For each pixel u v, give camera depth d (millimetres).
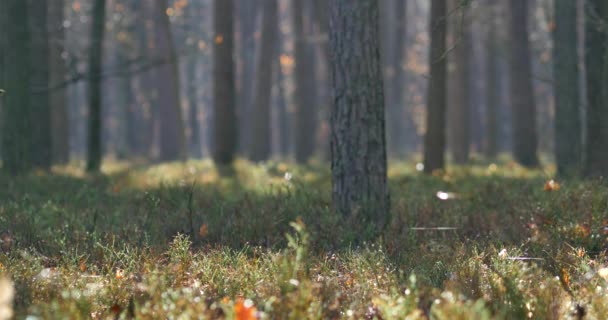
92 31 21641
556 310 5504
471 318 4727
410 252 8188
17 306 5789
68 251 7918
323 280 6332
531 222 9266
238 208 10594
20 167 17984
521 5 28078
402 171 22250
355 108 9703
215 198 11508
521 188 12273
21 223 9453
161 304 5559
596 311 5469
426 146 20750
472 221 9664
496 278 6438
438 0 19594
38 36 21469
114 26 35188
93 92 21719
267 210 10203
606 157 14234
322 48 34125
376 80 9781
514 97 28078
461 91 32469
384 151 9836
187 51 25094
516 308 5539
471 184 14359
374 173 9703
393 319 5184
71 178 16078
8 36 18047
